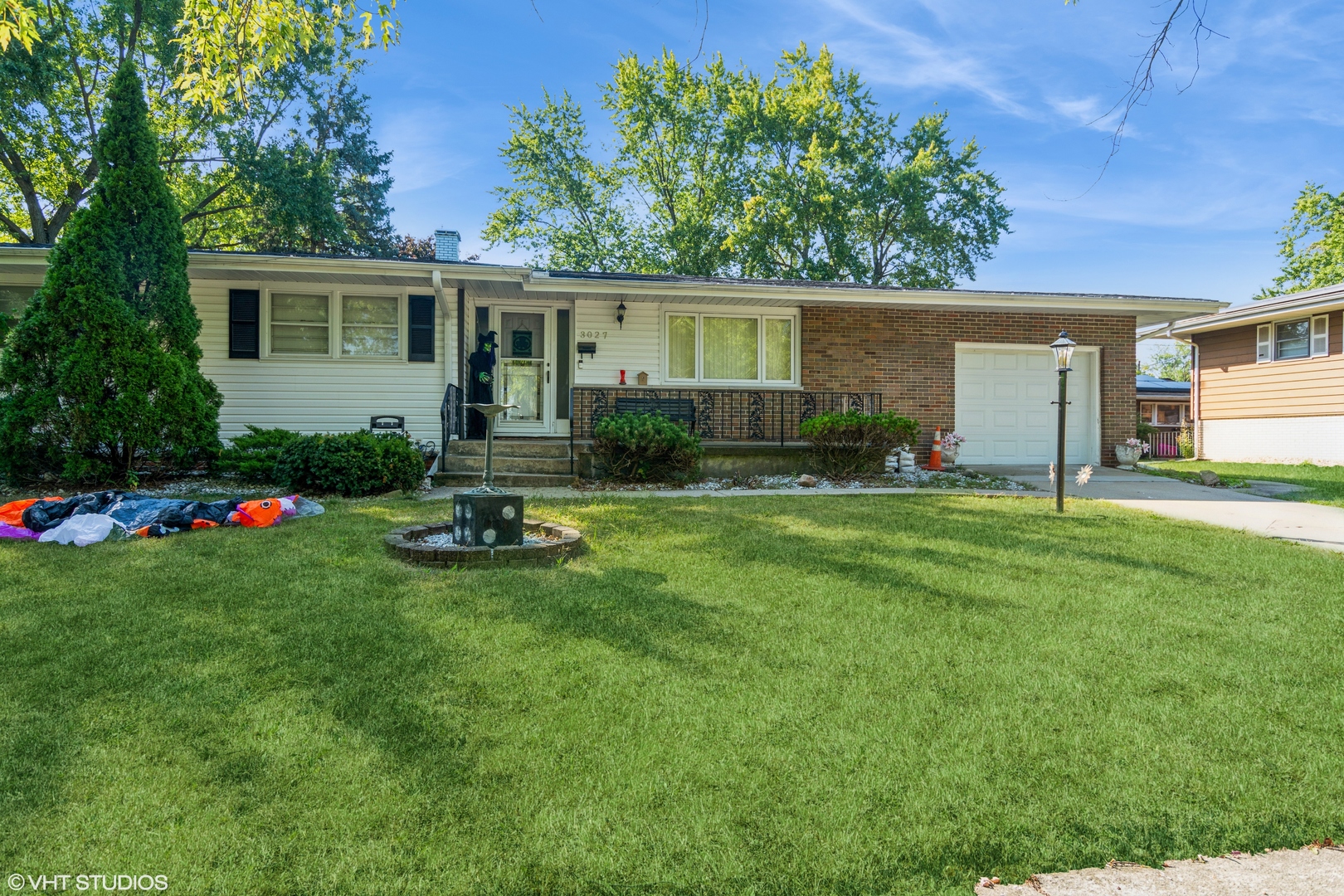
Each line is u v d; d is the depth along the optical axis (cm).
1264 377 1659
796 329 1248
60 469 820
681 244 2486
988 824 202
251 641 335
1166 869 186
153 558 486
